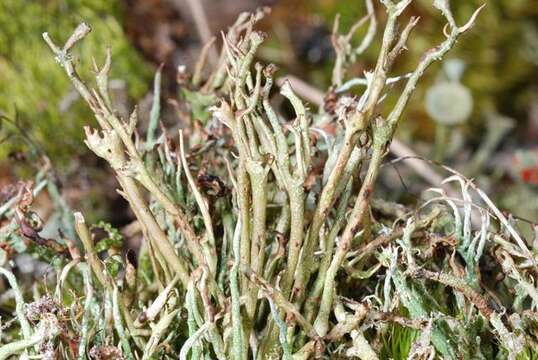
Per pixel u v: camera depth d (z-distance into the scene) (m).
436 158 0.39
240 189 0.19
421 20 0.47
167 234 0.22
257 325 0.21
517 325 0.20
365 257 0.21
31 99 0.34
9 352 0.19
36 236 0.21
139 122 0.33
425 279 0.21
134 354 0.21
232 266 0.20
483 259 0.23
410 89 0.19
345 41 0.25
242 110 0.19
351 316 0.20
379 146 0.19
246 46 0.20
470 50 0.46
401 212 0.23
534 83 0.46
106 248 0.23
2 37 0.34
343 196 0.20
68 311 0.21
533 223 0.22
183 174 0.23
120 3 0.39
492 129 0.41
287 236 0.21
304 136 0.19
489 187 0.38
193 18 0.43
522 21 0.47
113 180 0.34
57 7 0.36
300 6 0.50
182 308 0.21
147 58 0.39
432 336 0.20
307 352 0.19
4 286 0.25
